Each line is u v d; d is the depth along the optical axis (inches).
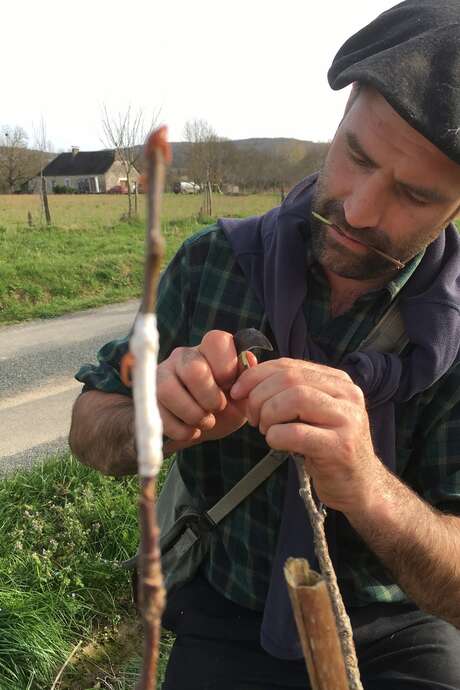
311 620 20.9
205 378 39.4
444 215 43.8
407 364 47.1
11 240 407.2
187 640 54.2
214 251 55.1
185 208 813.9
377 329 48.6
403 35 42.1
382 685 49.4
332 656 21.5
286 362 37.5
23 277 300.5
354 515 39.1
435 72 37.9
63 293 306.5
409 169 40.5
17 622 79.7
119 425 49.5
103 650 84.2
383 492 39.2
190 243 56.7
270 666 51.2
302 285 48.9
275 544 51.8
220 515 52.9
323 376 36.6
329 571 25.2
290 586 20.9
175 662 53.7
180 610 56.2
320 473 36.4
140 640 86.3
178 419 41.1
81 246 407.5
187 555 56.0
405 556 41.7
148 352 13.2
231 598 54.4
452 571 43.1
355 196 42.9
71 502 109.7
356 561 51.7
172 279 57.4
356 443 35.2
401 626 52.6
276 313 48.9
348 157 43.9
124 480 115.9
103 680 79.5
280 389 35.4
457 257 49.8
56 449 143.2
